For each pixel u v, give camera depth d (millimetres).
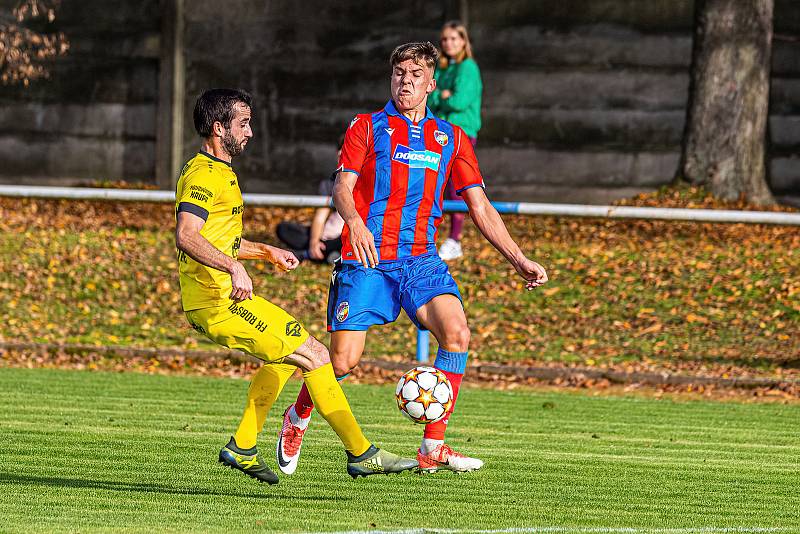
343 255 21016
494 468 23484
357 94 64438
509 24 62906
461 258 48375
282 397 32125
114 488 20266
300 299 44188
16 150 65688
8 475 21234
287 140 64875
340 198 19969
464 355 19828
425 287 20281
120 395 31781
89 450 24078
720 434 28391
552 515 19078
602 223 53781
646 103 62406
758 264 47250
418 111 20875
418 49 20578
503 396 33750
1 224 52875
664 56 62219
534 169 63250
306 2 64125
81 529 16781
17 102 65500
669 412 31516
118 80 65062
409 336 41125
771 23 57750
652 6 62125
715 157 57562
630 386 35906
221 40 64750
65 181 65625
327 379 19016
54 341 39750
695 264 47344
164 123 64375
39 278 45625
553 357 38875
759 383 35281
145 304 43812
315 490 20688
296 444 20469
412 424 28547
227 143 18734
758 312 42594
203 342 40250
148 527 17031
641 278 45969
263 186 65125
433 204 20828
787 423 30172
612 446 26484
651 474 23312
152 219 55562
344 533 17000
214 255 17672
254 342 18719
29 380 34000
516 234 52281
